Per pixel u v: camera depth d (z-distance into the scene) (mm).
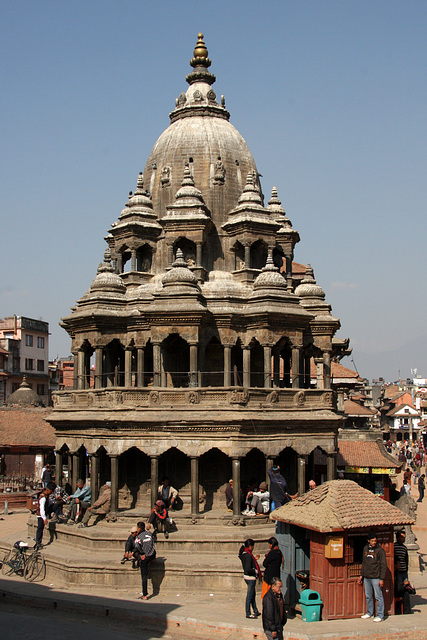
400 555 32031
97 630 31344
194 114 60531
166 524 42688
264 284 51656
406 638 28219
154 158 60156
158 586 39500
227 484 46844
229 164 58219
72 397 51188
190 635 31297
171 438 45594
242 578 39250
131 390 46750
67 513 48406
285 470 51656
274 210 61719
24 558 42938
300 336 51531
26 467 74625
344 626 28469
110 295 53906
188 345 53094
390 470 53812
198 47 62625
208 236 56250
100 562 40062
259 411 46000
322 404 48469
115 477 46188
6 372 115062
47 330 130125
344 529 29609
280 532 33000
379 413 197250
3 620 32406
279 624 26031
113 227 58750
